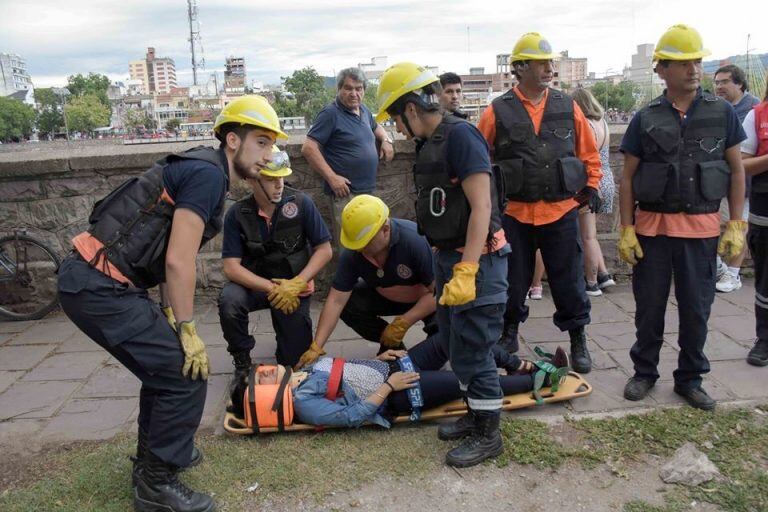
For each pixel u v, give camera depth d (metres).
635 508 2.54
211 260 5.46
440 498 2.66
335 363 3.27
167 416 2.45
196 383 2.49
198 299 5.54
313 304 5.35
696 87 3.04
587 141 3.71
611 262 5.62
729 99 5.37
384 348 3.83
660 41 3.06
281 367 3.27
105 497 2.71
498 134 3.65
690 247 3.17
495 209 2.71
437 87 2.60
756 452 2.87
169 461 2.49
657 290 3.31
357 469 2.86
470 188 2.51
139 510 2.57
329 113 4.69
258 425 3.12
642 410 3.29
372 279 3.63
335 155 4.77
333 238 5.43
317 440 3.10
